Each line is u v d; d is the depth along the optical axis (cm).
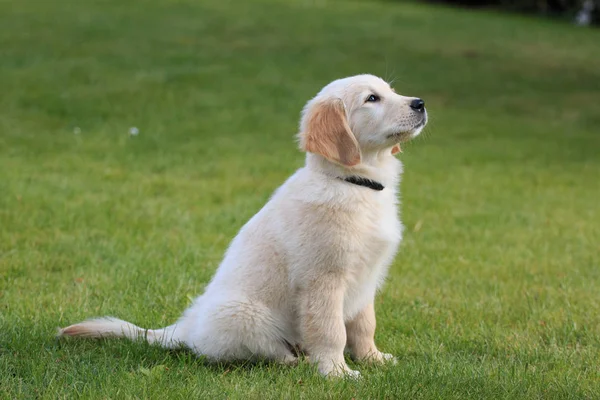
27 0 2633
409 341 571
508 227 951
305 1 3047
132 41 2161
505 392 449
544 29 2886
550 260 809
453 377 470
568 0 3316
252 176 1173
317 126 502
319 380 466
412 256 812
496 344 559
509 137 1551
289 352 509
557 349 548
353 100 513
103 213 919
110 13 2508
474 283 723
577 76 2138
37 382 455
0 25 2220
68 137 1366
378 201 502
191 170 1195
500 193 1134
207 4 2802
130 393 438
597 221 989
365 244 489
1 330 545
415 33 2583
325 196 487
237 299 490
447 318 623
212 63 1989
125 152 1285
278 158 1291
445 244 862
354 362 533
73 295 647
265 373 481
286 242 490
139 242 820
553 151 1447
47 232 834
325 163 502
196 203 1003
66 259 749
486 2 3444
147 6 2670
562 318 621
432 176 1229
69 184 1048
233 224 901
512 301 673
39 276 699
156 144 1355
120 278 691
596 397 452
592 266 792
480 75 2089
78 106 1562
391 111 511
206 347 497
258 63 2023
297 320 497
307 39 2359
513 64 2242
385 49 2306
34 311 599
